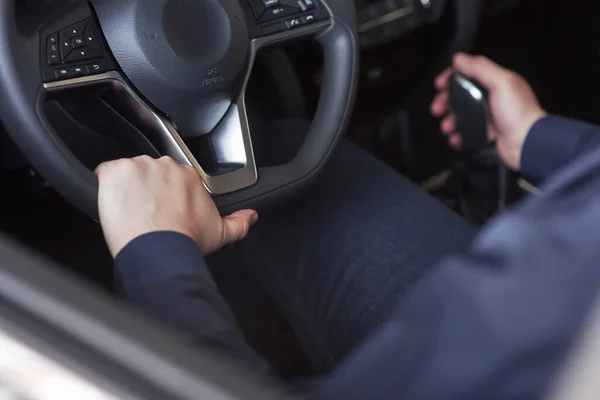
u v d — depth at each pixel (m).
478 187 1.14
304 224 0.98
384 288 0.90
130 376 0.48
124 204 0.69
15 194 1.14
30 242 1.18
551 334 0.43
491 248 0.48
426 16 1.21
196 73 0.80
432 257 0.93
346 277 0.92
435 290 0.48
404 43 1.26
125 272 0.64
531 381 0.44
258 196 0.85
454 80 1.00
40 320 0.51
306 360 1.01
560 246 0.45
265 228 0.99
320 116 0.91
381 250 0.94
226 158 0.86
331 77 0.91
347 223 0.97
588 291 0.43
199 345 0.53
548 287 0.44
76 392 0.50
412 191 1.02
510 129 0.96
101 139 0.93
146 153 0.87
